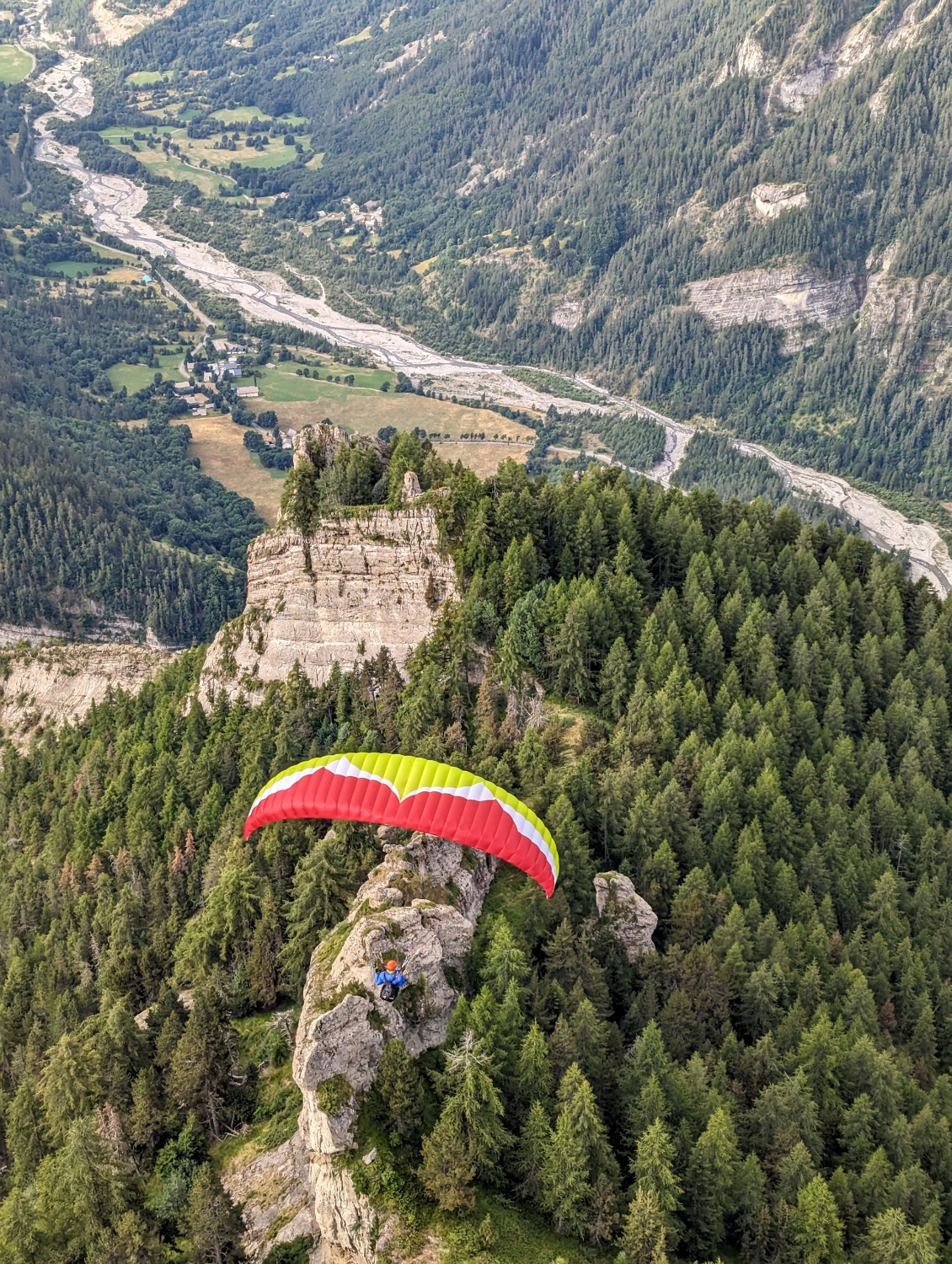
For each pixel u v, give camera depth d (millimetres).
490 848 77625
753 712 113375
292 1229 72750
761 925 89688
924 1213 70688
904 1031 89688
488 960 78188
